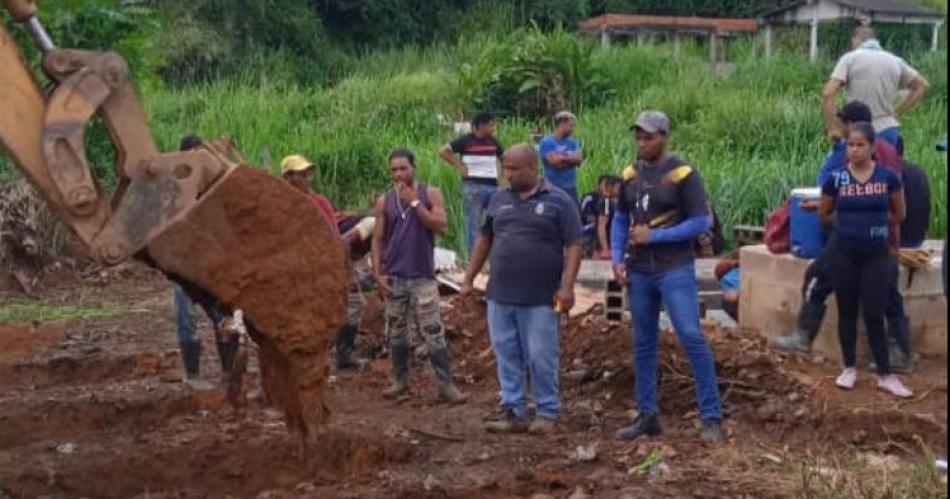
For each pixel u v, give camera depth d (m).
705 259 13.39
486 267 14.45
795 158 18.98
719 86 27.78
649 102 26.03
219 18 36.09
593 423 9.00
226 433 8.73
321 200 9.69
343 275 6.48
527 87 27.86
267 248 6.27
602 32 37.78
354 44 40.16
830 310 10.11
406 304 9.81
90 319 13.67
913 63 29.47
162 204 5.99
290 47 37.28
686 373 9.43
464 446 8.49
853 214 9.16
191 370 10.25
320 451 8.52
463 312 11.97
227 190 6.12
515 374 8.81
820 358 10.09
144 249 5.98
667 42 34.53
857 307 9.33
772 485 7.46
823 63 29.84
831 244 9.31
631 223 8.38
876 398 9.17
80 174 5.79
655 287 8.33
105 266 5.93
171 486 8.34
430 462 8.14
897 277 9.80
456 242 17.06
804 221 10.22
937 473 7.34
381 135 22.30
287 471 8.46
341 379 10.58
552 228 8.60
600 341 10.26
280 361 6.57
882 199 9.11
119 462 8.37
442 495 7.50
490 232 8.95
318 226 6.39
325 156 20.64
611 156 19.33
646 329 8.45
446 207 17.34
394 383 9.94
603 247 14.89
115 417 9.60
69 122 5.76
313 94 27.52
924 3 38.91
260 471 8.44
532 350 8.68
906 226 10.30
